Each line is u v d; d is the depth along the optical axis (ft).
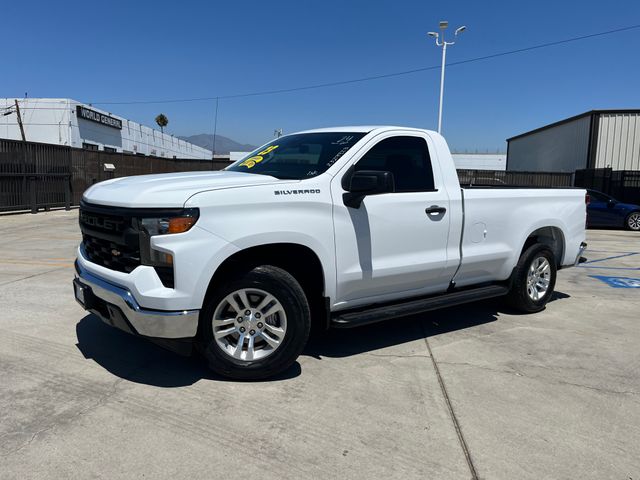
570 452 9.63
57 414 10.55
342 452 9.46
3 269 25.12
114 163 74.02
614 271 28.91
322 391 11.97
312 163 13.89
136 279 11.07
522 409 11.31
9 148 53.57
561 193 19.61
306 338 12.56
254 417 10.66
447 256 15.58
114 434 9.84
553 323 18.03
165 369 12.97
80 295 13.04
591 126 81.46
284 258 13.08
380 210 13.85
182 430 10.06
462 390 12.20
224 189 11.59
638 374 13.46
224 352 12.09
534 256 18.54
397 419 10.73
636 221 55.36
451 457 9.39
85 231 13.25
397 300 15.33
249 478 8.61
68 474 8.57
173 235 10.94
